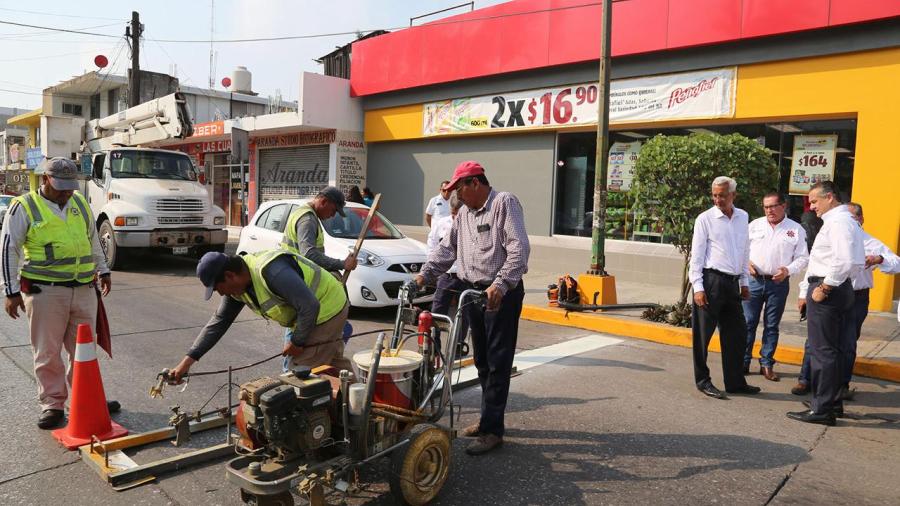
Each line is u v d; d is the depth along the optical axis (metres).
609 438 4.51
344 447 3.28
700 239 5.53
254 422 3.07
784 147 9.96
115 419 4.66
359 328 7.85
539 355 6.86
